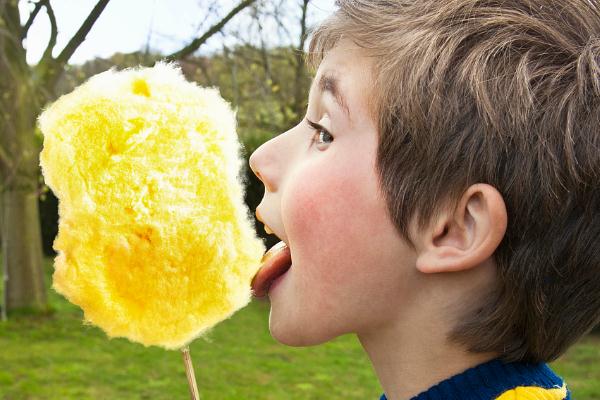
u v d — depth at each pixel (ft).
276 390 8.23
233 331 10.77
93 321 1.51
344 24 1.49
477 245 1.33
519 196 1.32
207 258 1.51
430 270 1.36
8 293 10.92
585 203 1.33
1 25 9.13
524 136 1.31
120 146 1.49
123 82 1.57
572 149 1.31
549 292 1.37
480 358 1.44
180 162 1.52
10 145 10.01
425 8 1.42
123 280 1.48
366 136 1.40
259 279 1.57
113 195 1.47
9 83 9.57
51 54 9.49
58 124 1.50
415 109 1.34
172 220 1.49
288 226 1.45
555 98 1.33
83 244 1.46
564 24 1.40
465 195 1.33
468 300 1.40
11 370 8.51
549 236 1.34
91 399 7.71
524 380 1.42
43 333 10.11
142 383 8.25
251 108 11.75
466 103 1.33
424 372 1.45
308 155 1.48
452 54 1.35
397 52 1.39
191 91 1.60
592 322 1.42
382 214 1.39
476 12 1.39
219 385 8.27
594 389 8.30
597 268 1.35
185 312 1.52
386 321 1.44
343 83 1.44
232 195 1.59
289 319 1.48
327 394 8.18
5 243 10.96
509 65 1.34
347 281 1.41
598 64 1.35
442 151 1.33
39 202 16.81
